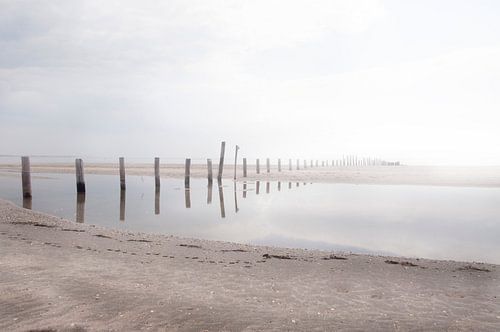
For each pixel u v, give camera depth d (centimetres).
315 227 1420
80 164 2427
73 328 460
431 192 2500
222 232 1347
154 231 1361
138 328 467
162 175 4803
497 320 518
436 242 1161
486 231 1310
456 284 698
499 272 791
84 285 623
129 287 625
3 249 869
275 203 2098
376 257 927
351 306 570
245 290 638
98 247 973
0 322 471
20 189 2839
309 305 571
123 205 2070
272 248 1040
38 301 544
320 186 3064
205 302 567
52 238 1066
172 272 739
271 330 471
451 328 488
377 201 2092
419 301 597
